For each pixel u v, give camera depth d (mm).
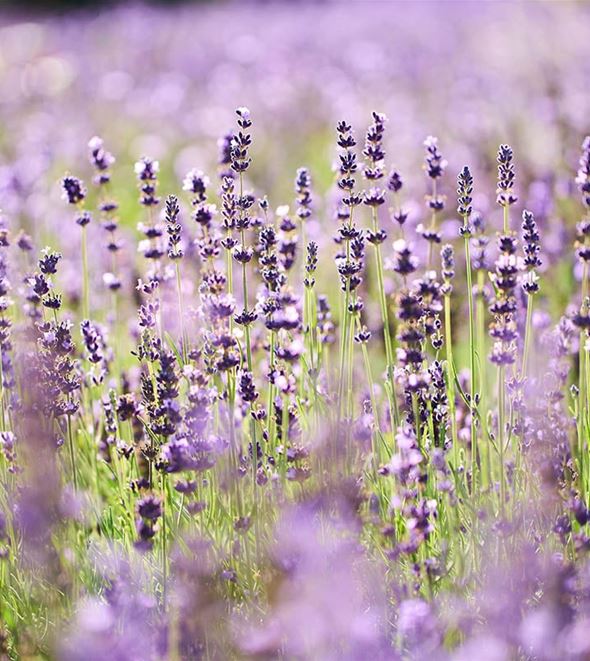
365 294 7078
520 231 8156
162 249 5613
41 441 4422
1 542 4625
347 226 5043
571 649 3588
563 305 7320
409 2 29062
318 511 4219
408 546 4082
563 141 9820
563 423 4879
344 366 5367
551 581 3879
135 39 25141
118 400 4848
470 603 4141
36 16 37125
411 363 4707
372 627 3785
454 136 11859
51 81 20766
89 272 7988
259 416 4652
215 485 4684
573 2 21938
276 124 14586
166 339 5508
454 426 4820
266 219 5902
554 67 14414
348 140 5129
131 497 4930
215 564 4180
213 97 17141
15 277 6500
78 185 5719
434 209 5426
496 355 4523
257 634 3906
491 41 20125
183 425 4828
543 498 4441
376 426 4898
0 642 4195
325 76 17625
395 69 17500
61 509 4402
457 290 7402
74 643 3766
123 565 4270
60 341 4734
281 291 5145
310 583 3822
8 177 8953
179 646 3779
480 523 4391
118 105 17688
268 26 26172
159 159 13641
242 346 5180
